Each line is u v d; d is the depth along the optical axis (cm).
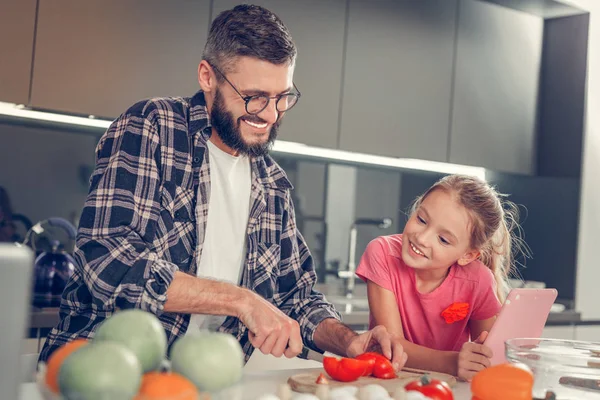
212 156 167
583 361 121
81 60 258
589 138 388
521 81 392
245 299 134
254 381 127
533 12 393
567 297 387
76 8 256
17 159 285
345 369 126
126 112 158
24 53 247
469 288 185
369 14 333
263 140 158
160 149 157
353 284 370
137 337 92
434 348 187
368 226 381
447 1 359
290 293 174
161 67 275
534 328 155
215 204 166
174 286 135
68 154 296
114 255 140
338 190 369
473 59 371
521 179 409
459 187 175
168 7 276
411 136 348
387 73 339
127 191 148
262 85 151
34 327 234
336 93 323
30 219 288
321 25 317
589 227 390
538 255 400
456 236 171
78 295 154
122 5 265
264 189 173
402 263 187
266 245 172
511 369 106
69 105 256
